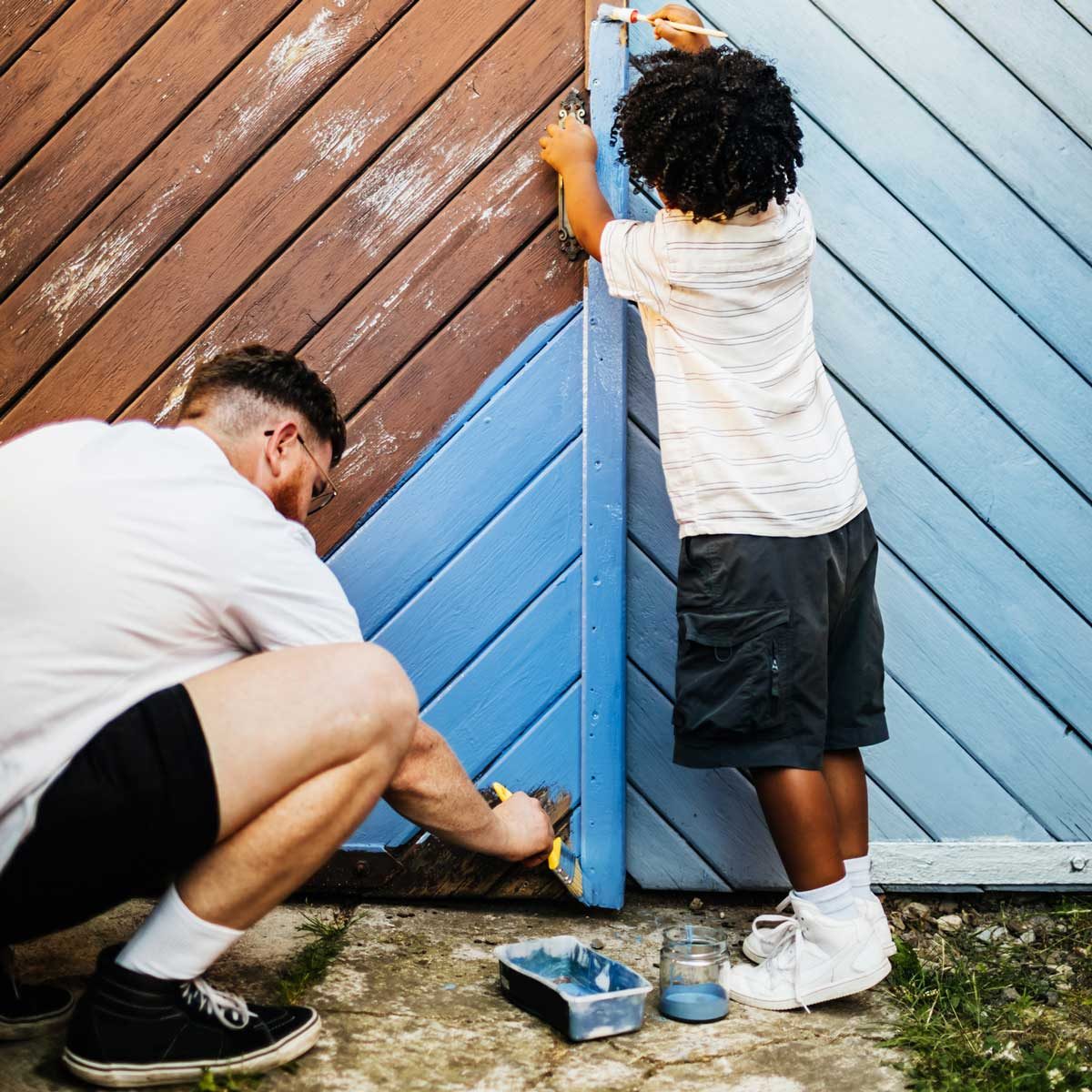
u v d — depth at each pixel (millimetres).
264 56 2061
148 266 2088
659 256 1789
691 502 1802
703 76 1705
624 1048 1628
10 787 1275
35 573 1314
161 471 1403
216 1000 1450
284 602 1439
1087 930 2096
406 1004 1727
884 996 1837
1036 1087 1550
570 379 2104
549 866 2041
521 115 2076
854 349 2139
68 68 2053
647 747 2172
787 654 1751
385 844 2121
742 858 2174
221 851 1378
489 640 2131
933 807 2188
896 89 2096
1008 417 2137
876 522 2166
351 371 2104
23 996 1593
